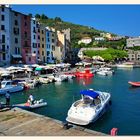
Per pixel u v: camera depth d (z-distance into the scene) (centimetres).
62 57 9944
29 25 7675
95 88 5150
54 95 4116
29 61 7625
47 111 2947
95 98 2698
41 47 8425
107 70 8688
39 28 8256
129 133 2211
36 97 3909
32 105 2997
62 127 1748
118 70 10688
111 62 13625
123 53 15088
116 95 4281
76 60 12275
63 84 5609
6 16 6650
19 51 7262
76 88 5012
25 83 4803
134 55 16825
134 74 8688
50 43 9031
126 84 5888
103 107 2703
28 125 1812
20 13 7269
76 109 2431
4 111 2220
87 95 2644
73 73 7262
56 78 5912
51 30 9356
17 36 7162
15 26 7081
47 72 6931
